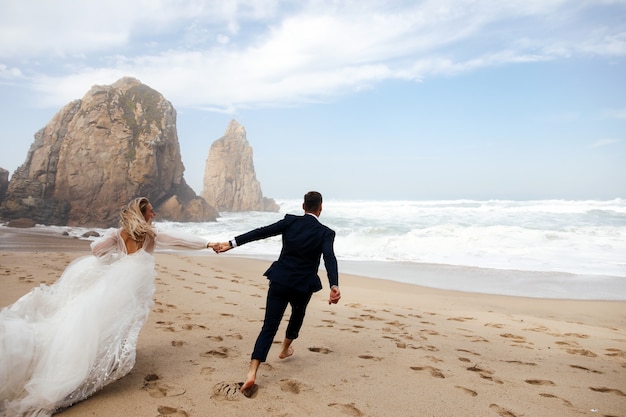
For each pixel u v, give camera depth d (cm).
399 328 673
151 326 585
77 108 3884
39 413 305
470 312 864
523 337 665
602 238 1900
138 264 373
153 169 3766
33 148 3738
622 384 449
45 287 365
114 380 352
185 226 3481
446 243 1903
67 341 315
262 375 417
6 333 302
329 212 4131
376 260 1656
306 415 334
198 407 340
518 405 377
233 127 7512
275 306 386
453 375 448
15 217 3356
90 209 3581
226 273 1280
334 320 709
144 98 4059
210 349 491
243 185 7312
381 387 402
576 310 916
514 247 1789
